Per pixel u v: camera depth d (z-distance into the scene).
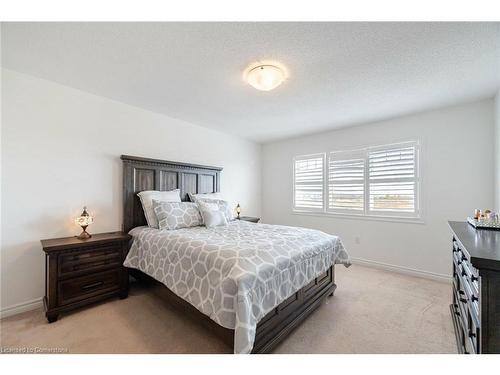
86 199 2.54
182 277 1.83
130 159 2.82
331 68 1.99
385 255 3.38
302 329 1.88
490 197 2.62
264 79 1.97
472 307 1.17
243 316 1.33
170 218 2.62
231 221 3.31
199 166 3.61
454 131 2.84
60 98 2.36
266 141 4.84
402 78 2.16
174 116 3.31
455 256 1.83
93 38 1.63
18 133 2.12
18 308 2.08
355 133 3.71
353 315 2.10
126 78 2.22
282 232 2.44
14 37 1.61
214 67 2.00
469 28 1.49
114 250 2.36
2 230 2.04
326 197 4.08
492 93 2.48
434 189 2.98
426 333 1.82
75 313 2.09
